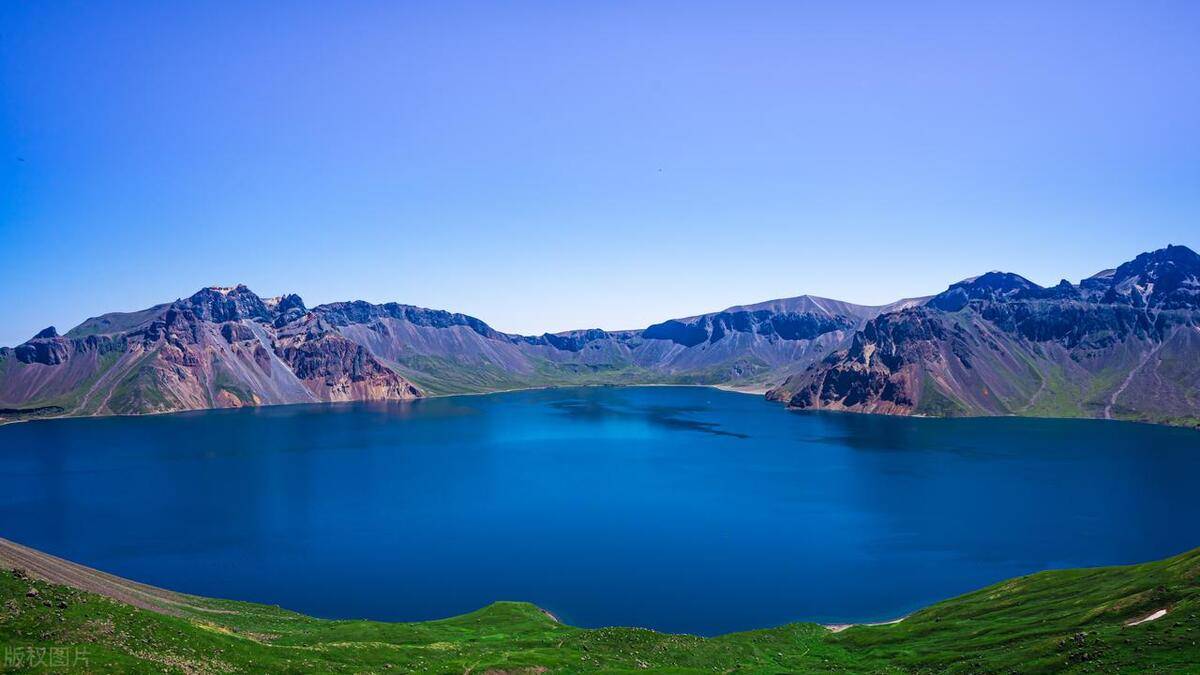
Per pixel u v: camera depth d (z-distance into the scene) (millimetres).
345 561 157125
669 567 153125
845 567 152375
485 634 102938
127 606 69438
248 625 98188
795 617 125250
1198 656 65438
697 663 90938
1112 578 106188
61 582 83062
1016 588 117000
